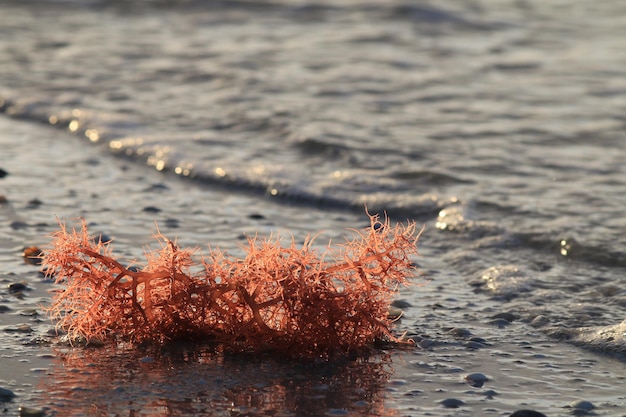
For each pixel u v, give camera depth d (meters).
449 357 12.40
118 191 21.25
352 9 43.91
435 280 15.90
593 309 14.36
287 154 24.28
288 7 44.09
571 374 11.93
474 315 14.13
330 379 11.48
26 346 12.27
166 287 12.32
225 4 44.31
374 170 22.77
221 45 36.97
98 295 12.23
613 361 12.41
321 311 11.94
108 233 17.83
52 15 41.91
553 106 29.41
